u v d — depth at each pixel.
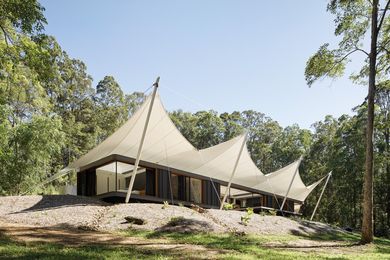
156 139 16.39
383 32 14.65
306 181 43.03
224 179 23.73
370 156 13.23
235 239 11.37
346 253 10.52
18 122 23.42
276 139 51.62
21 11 10.45
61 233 10.32
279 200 31.16
